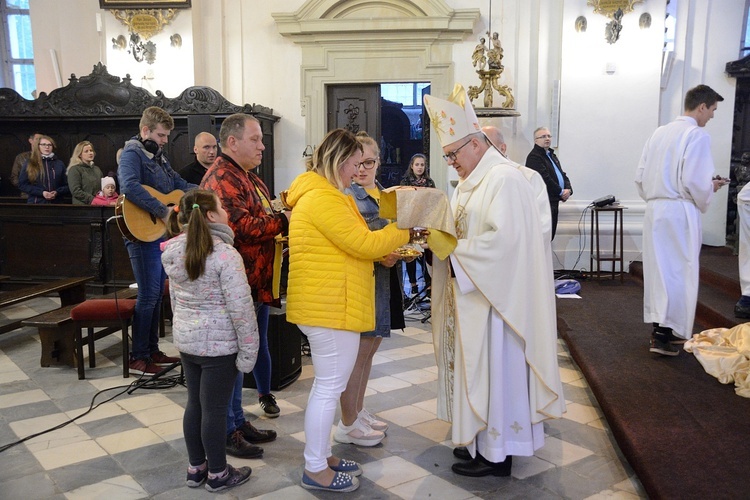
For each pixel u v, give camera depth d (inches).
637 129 281.9
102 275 261.7
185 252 93.2
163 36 309.6
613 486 103.8
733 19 282.5
